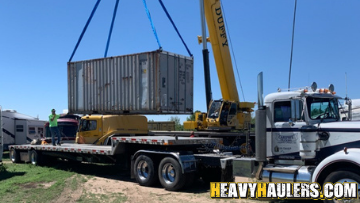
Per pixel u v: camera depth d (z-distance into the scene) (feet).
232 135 49.34
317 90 24.49
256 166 25.13
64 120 62.23
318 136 22.85
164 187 29.25
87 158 39.19
